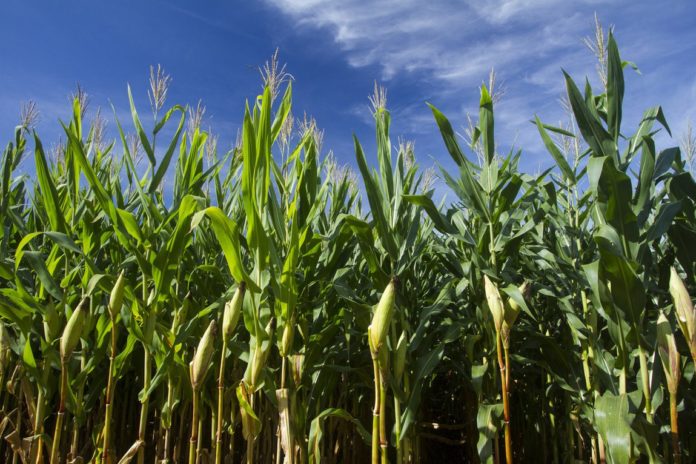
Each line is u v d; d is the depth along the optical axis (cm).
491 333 267
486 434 233
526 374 331
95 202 295
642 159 234
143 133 291
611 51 243
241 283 214
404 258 268
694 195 252
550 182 295
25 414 348
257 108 233
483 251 280
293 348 285
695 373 243
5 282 340
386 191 277
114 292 233
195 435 221
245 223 329
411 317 300
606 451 240
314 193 273
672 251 271
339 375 340
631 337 219
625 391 225
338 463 346
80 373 272
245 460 305
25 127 352
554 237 347
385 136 285
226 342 217
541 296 350
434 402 456
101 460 262
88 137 377
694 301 263
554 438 316
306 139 280
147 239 265
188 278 306
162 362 254
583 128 235
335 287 255
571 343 303
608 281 225
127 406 361
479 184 281
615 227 221
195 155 297
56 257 299
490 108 279
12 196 368
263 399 308
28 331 261
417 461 304
